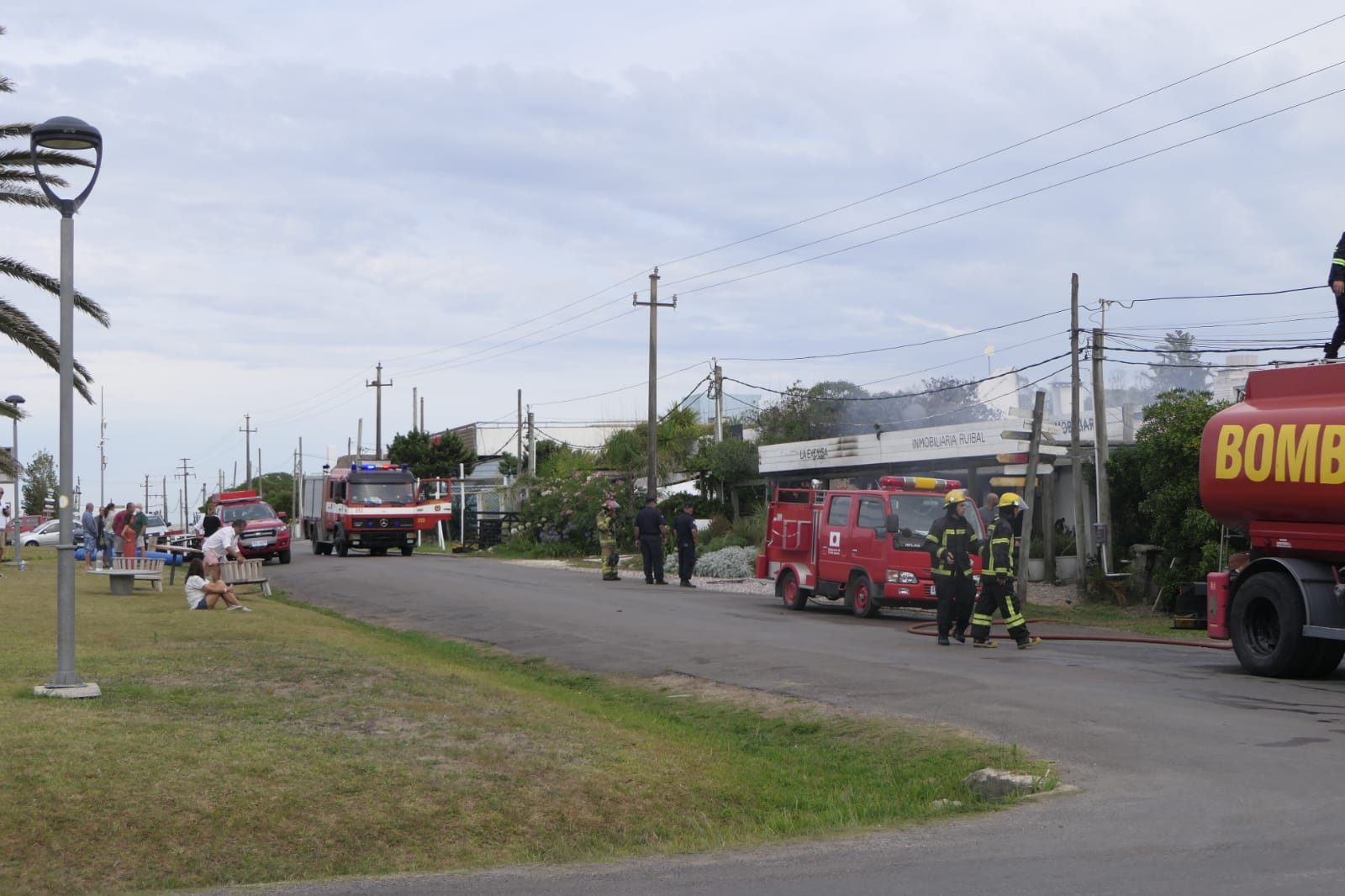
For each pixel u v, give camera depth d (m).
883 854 6.89
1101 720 10.62
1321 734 9.89
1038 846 6.84
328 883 6.73
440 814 7.90
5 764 7.87
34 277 20.53
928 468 33.69
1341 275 13.64
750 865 6.85
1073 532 29.92
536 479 48.84
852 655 15.46
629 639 17.69
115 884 6.71
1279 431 13.71
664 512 43.94
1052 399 37.03
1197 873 6.05
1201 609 15.67
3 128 19.67
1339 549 13.08
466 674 13.38
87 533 34.06
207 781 7.96
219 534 19.75
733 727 11.73
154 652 13.45
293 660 13.27
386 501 41.84
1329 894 5.61
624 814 8.27
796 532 22.95
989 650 16.08
